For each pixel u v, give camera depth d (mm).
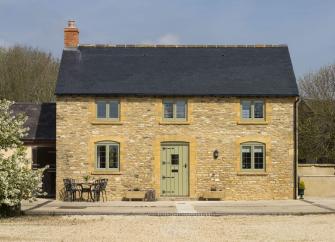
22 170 23500
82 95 30859
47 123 33125
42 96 57062
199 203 29047
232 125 31109
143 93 30859
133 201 30188
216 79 31828
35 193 24516
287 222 22250
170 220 22812
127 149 30875
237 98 31156
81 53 33250
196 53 33688
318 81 52469
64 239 17969
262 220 22859
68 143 30828
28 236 18562
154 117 30984
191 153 30922
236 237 18562
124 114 30969
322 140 49219
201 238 18312
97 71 32125
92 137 30859
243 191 30922
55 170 32094
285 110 31281
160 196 30859
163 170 30984
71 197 30250
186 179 30969
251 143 31109
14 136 24375
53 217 23578
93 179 30719
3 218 23219
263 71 32438
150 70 32344
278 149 31156
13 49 58406
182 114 31219
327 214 24703
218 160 30938
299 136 49250
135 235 18891
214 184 30906
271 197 31016
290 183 31156
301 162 49438
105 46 33844
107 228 20500
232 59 33281
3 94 56156
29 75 57406
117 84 31281
